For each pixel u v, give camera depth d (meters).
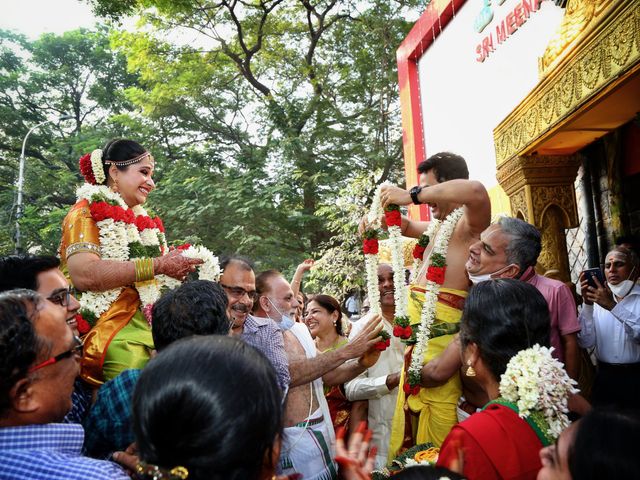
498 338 1.59
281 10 15.80
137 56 16.11
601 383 3.68
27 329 1.22
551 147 4.48
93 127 22.62
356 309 11.31
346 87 15.49
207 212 13.19
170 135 17.58
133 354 2.33
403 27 14.26
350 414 3.34
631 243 4.63
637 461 0.94
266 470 1.08
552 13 5.54
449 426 2.37
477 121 7.34
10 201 17.94
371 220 2.87
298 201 14.32
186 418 0.90
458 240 2.68
